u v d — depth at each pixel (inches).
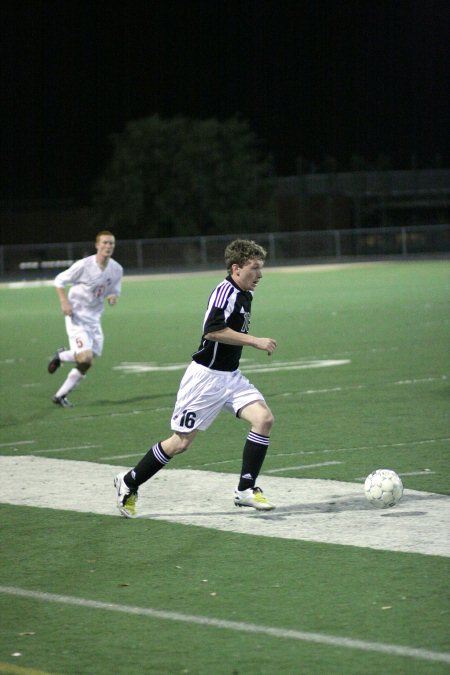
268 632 584.1
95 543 772.6
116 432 1254.9
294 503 874.1
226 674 530.0
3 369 1946.4
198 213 7091.5
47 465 1064.2
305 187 7741.1
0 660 556.4
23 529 818.2
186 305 3513.8
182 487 945.5
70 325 1467.8
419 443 1117.1
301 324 2662.4
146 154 7057.1
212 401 833.5
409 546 735.7
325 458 1054.4
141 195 6998.0
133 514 841.5
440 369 1731.1
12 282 5664.4
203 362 831.7
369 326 2554.1
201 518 834.2
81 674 535.2
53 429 1288.1
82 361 1445.6
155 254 6461.6
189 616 613.3
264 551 737.6
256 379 1679.4
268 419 839.7
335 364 1839.3
